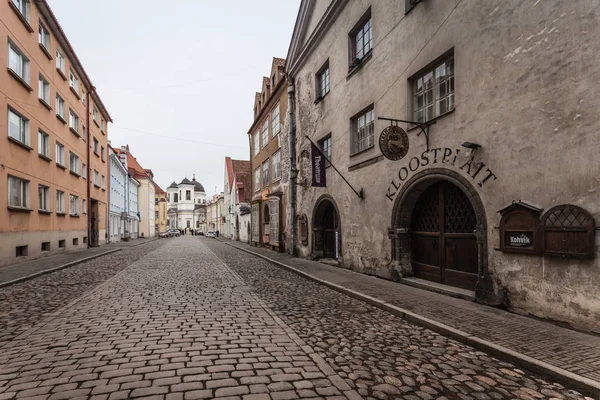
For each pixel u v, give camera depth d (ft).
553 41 18.92
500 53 22.04
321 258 53.31
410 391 12.25
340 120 44.73
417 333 18.85
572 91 18.01
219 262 53.98
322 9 49.85
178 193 327.06
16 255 49.34
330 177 47.93
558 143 18.65
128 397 11.32
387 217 34.19
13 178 48.55
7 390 11.80
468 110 24.45
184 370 13.38
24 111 51.06
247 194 136.26
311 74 54.90
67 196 69.51
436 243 29.81
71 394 11.50
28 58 52.65
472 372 13.92
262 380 12.66
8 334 17.97
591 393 12.10
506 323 19.15
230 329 18.69
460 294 25.45
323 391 11.95
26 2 53.62
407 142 28.71
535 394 12.23
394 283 32.04
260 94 95.61
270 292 29.84
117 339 16.87
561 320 18.62
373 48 36.81
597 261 17.02
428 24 28.68
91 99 89.04
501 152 21.94
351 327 19.86
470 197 24.25
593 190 17.13
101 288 30.63
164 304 24.29
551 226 18.92
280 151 70.90
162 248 90.43
